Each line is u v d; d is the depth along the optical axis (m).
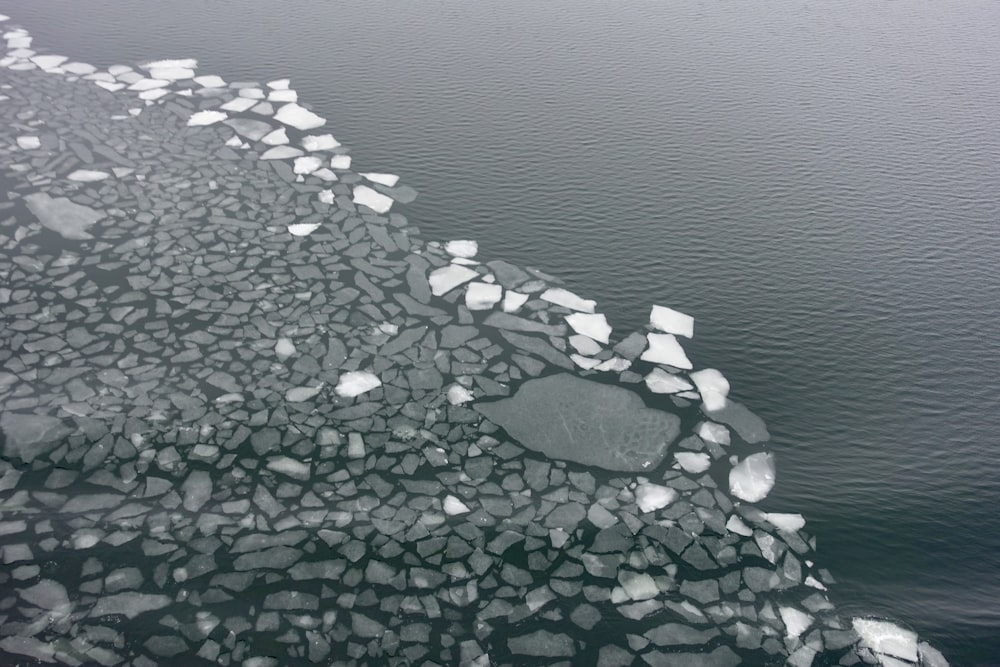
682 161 10.22
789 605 5.62
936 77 12.95
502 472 6.46
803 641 5.41
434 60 12.44
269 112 10.67
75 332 7.34
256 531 5.92
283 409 6.82
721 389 7.18
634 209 9.29
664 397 7.09
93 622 5.32
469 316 7.82
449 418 6.85
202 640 5.26
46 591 5.46
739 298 8.13
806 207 9.47
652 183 9.76
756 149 10.58
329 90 11.32
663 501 6.27
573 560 5.86
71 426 6.51
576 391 7.11
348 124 10.58
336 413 6.82
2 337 7.22
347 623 5.41
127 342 7.30
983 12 16.09
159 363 7.12
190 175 9.42
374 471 6.41
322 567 5.72
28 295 7.66
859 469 6.52
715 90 12.09
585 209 9.25
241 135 10.18
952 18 15.71
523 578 5.74
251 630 5.33
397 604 5.54
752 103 11.76
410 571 5.73
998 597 5.65
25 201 8.73
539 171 9.87
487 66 12.36
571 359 7.41
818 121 11.37
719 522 6.13
